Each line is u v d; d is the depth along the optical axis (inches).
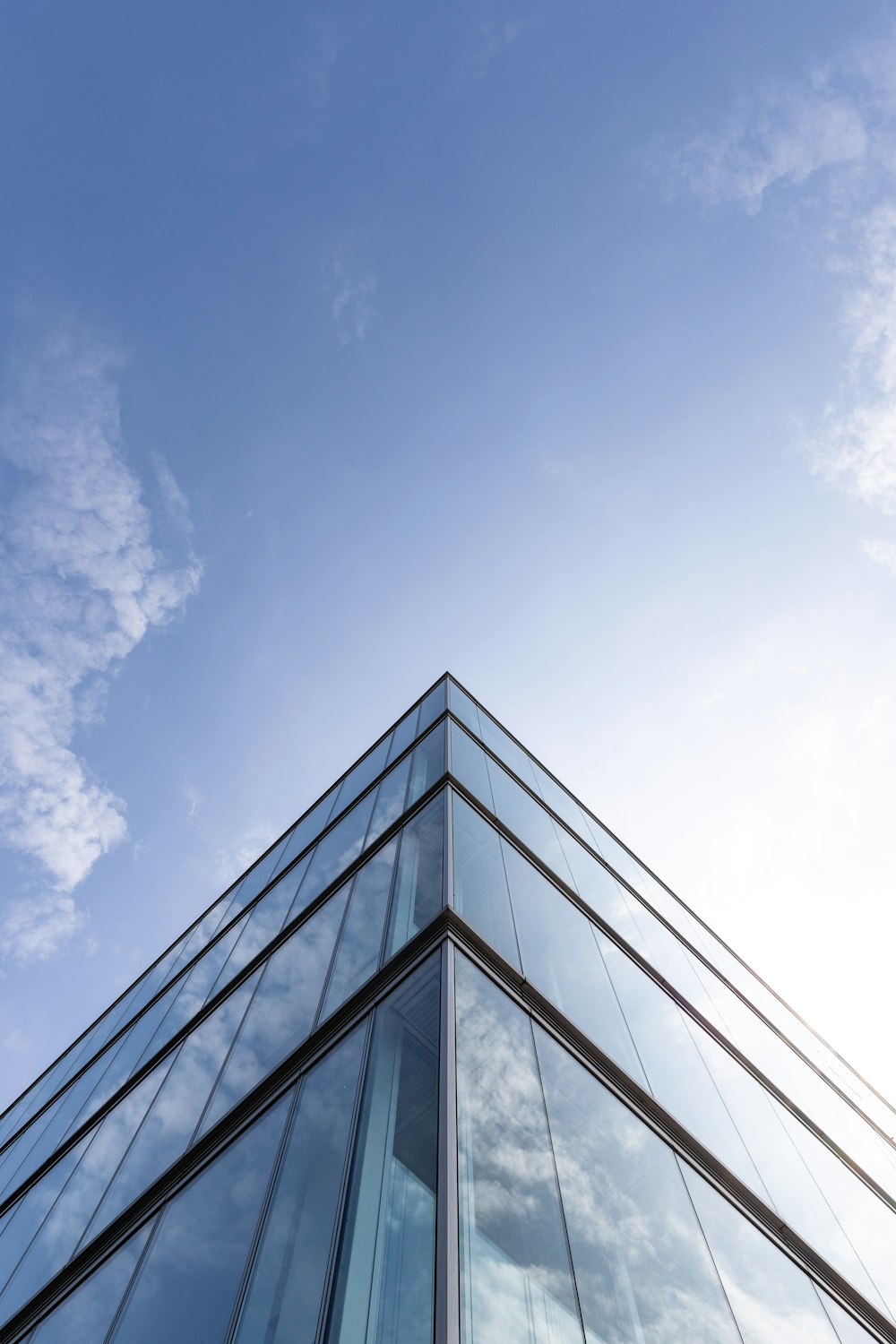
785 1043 741.3
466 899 396.5
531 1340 212.8
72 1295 388.8
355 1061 321.1
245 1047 450.9
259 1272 267.1
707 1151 405.1
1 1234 573.9
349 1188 256.7
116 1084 641.6
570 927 501.0
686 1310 281.7
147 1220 382.9
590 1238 269.9
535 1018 360.5
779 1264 374.0
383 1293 214.4
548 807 694.5
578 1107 333.4
